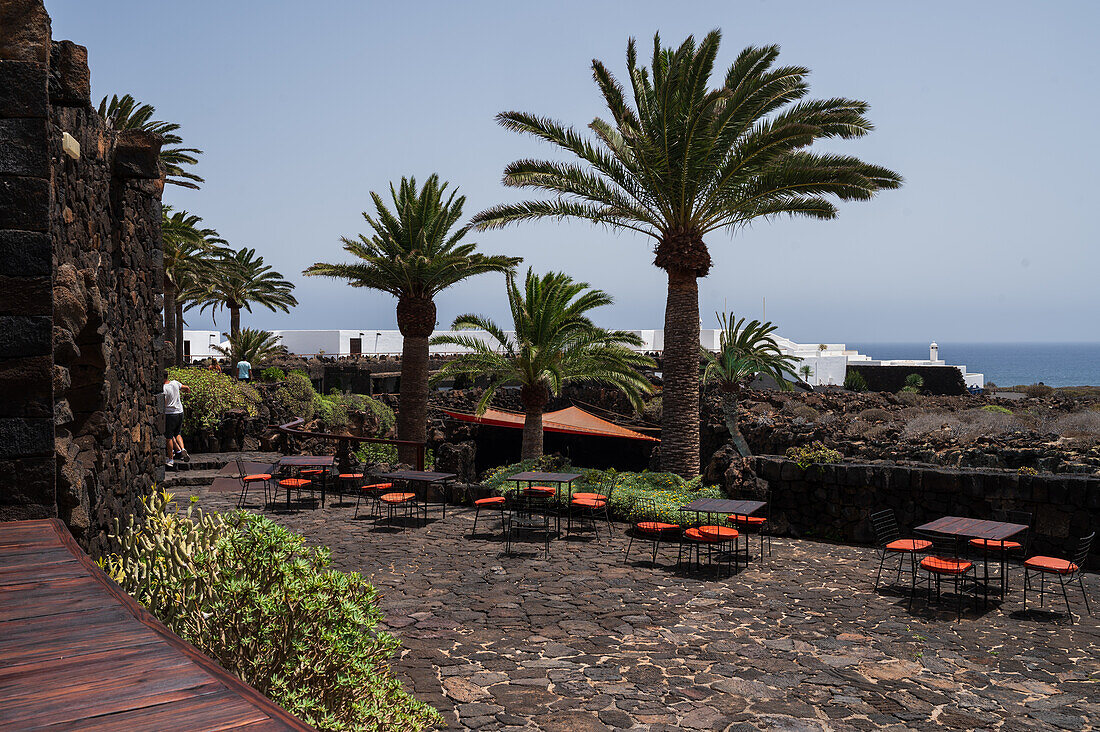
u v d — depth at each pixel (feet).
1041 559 27.89
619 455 113.39
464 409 126.31
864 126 49.80
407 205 73.41
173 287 111.45
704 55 46.70
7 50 11.64
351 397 129.29
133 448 21.83
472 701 18.47
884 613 26.48
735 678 20.27
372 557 33.40
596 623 24.86
